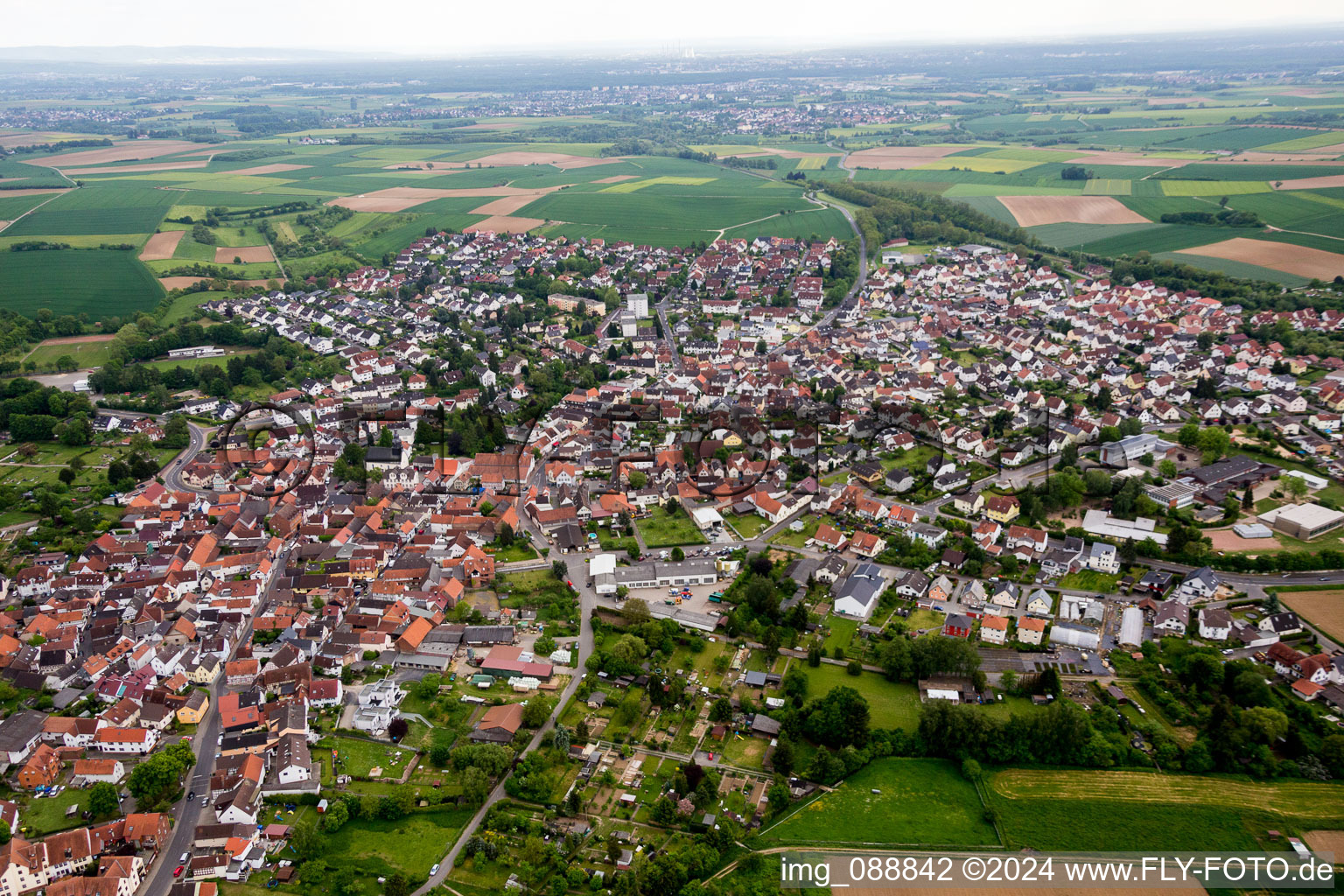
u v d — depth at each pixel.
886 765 190.12
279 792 182.75
